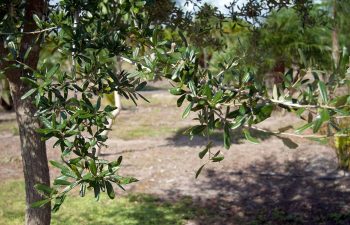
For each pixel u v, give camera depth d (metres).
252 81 1.75
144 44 2.43
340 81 1.54
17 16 2.62
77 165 2.07
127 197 7.38
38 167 3.87
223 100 1.76
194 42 4.65
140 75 2.11
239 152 10.14
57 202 1.97
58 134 2.08
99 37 2.30
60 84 2.18
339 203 7.01
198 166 9.25
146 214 6.64
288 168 8.90
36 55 3.32
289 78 1.67
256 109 1.67
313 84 1.57
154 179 8.45
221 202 7.26
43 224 3.98
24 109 3.74
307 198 7.32
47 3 3.14
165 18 4.23
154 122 15.19
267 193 7.64
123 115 16.86
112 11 2.28
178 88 1.77
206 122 1.76
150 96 21.84
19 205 6.98
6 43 2.36
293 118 13.96
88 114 2.06
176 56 1.90
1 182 8.24
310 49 12.30
